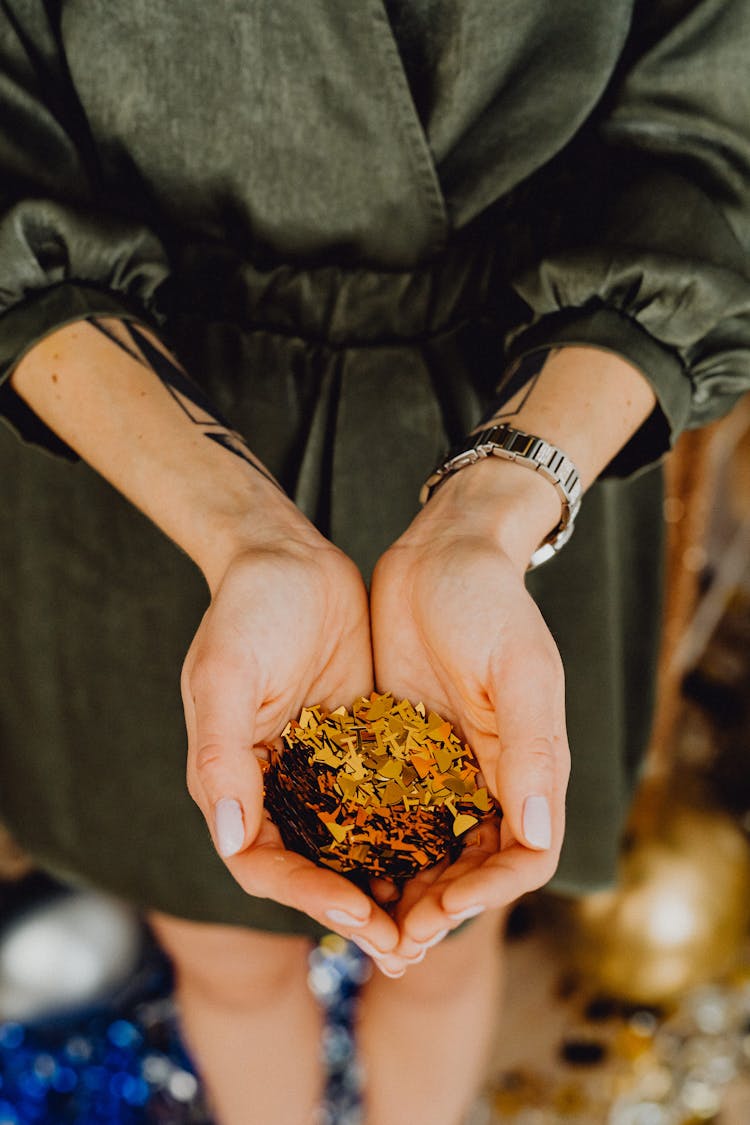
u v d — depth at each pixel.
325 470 0.68
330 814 0.57
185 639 0.72
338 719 0.59
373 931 0.50
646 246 0.61
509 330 0.66
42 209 0.59
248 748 0.52
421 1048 0.89
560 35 0.60
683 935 0.96
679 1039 1.05
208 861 0.78
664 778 1.01
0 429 0.70
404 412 0.67
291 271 0.66
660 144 0.62
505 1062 1.04
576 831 0.79
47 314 0.60
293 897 0.51
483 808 0.56
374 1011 0.89
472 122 0.62
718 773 1.22
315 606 0.56
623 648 0.82
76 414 0.61
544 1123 1.00
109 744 0.76
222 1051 0.89
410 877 0.56
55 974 0.94
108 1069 1.01
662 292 0.60
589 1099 1.01
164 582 0.71
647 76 0.61
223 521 0.58
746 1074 1.03
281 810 0.56
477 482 0.59
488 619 0.54
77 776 0.77
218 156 0.62
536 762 0.51
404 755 0.58
